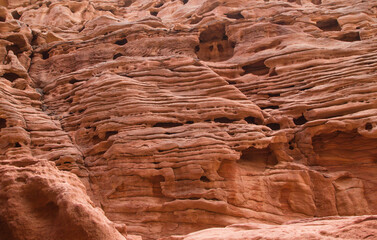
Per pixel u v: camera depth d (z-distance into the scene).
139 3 25.59
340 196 9.54
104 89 12.41
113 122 11.30
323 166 10.67
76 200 4.01
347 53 12.81
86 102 12.52
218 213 8.94
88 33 18.22
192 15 19.06
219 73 14.20
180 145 9.93
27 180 4.31
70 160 10.82
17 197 4.11
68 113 13.20
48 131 11.94
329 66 12.42
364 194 9.91
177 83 12.60
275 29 15.06
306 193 9.34
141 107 11.42
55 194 4.03
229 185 9.46
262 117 11.69
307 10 15.88
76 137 12.09
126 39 16.47
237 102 11.52
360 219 3.90
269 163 10.58
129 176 10.00
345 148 10.89
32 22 21.75
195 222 8.92
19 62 14.55
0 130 11.01
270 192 9.62
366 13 15.47
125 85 12.23
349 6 16.17
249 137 10.03
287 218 9.17
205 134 10.10
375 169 10.25
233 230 5.59
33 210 4.12
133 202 9.66
